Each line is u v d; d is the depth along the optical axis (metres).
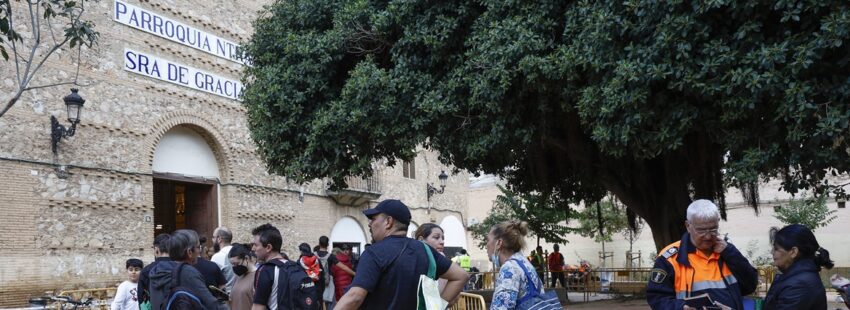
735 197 30.66
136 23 17.92
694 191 14.31
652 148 10.15
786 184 10.30
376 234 4.89
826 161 8.70
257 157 22.00
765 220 29.81
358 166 13.23
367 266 4.57
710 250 4.66
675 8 9.23
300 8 14.14
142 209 17.62
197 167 19.92
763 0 8.73
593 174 14.61
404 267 4.62
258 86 14.12
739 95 9.02
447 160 15.38
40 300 13.50
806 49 8.45
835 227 28.38
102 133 16.80
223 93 20.64
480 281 19.42
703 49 9.13
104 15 17.08
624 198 14.73
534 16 10.98
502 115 11.58
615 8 9.91
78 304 14.12
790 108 8.52
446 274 5.01
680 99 9.98
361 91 12.25
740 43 9.09
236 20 21.31
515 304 5.36
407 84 12.10
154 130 18.19
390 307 4.55
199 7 19.95
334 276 13.06
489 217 31.19
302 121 13.70
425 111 11.91
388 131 12.58
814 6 8.44
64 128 15.78
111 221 16.78
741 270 4.62
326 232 25.44
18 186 14.82
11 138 14.82
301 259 10.04
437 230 7.48
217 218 20.36
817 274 4.65
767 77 8.58
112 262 16.69
